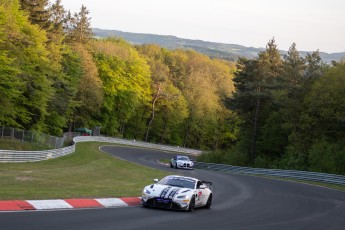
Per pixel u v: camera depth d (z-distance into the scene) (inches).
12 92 1871.3
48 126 2642.7
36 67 2160.4
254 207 793.6
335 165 1835.6
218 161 2753.4
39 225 409.4
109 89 3747.5
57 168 1477.6
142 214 574.6
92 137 3208.7
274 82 2566.4
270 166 2266.2
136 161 2149.4
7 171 1243.8
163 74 4323.3
